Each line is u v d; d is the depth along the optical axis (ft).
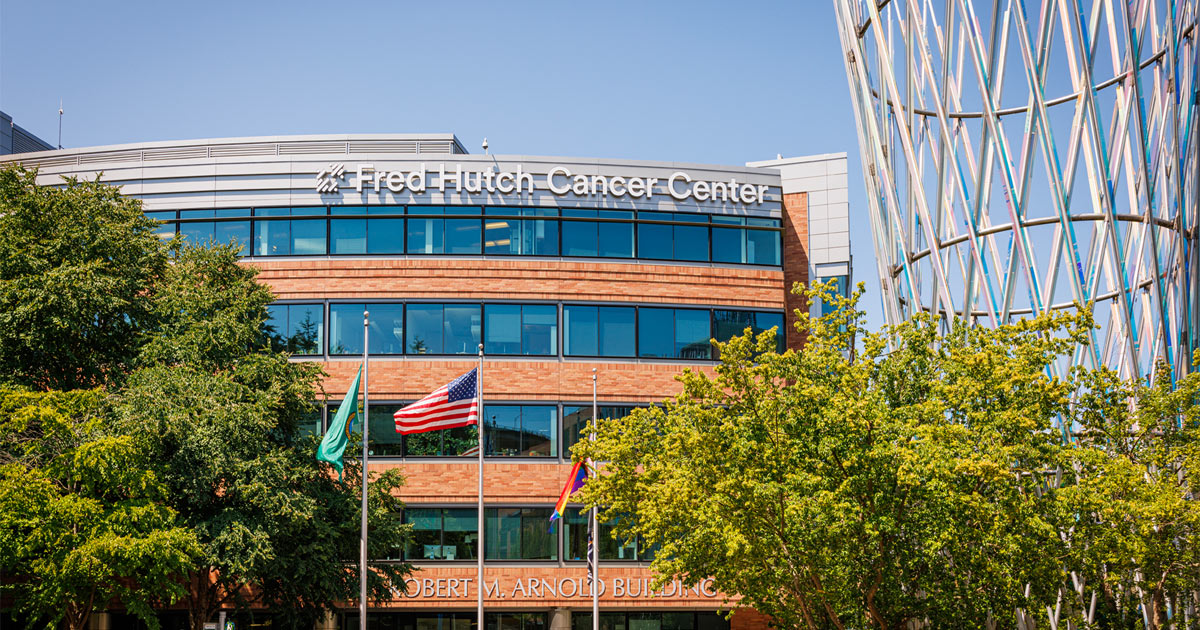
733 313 167.53
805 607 95.81
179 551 106.73
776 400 91.45
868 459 86.38
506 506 158.30
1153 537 94.12
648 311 165.07
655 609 160.66
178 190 165.58
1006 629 98.37
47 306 115.55
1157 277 119.85
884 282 144.05
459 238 163.32
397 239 163.02
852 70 149.28
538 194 164.96
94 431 110.83
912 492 87.51
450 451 158.71
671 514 97.71
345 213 163.73
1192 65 124.16
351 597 133.28
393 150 183.11
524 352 161.68
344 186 164.04
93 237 123.34
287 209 164.04
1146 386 111.34
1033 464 91.40
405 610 157.69
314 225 163.63
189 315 131.64
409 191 163.84
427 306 161.68
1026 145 122.72
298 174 164.55
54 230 123.24
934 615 93.20
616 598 158.20
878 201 143.74
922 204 128.36
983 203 126.93
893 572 89.20
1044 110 120.16
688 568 101.55
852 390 96.48
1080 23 118.62
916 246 136.77
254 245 163.53
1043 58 122.93
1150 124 130.52
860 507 88.33
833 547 91.56
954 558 89.56
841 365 96.53
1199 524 92.43
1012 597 88.99
